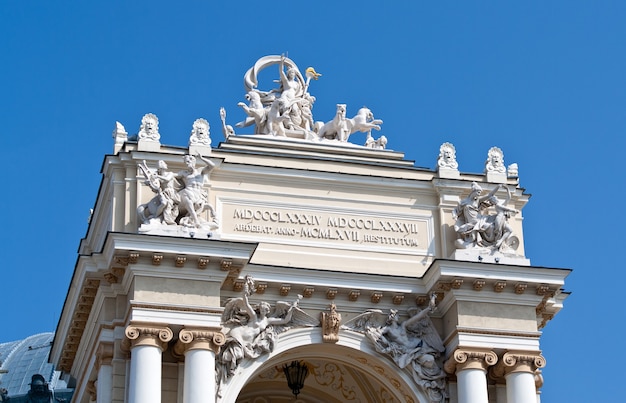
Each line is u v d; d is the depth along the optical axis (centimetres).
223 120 3753
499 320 3450
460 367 3419
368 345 3478
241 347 3362
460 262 3422
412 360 3472
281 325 3434
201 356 3244
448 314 3491
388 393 3638
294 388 3706
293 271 3441
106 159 3466
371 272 3547
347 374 3797
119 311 3362
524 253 3656
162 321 3244
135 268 3266
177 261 3275
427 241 3625
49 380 6550
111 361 3359
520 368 3431
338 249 3569
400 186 3650
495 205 3581
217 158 3519
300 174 3600
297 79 3872
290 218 3569
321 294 3475
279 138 3709
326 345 3466
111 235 3241
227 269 3312
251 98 3809
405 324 3497
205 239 3288
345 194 3625
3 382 6594
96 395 3472
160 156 3475
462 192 3659
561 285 3481
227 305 3375
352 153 3741
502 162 3728
